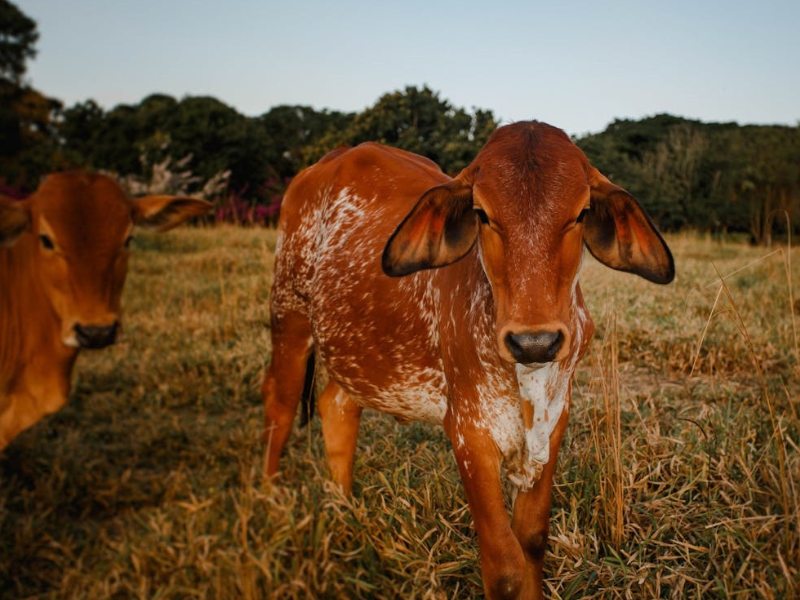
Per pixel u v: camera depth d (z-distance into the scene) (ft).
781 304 22.08
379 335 9.75
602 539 9.50
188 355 18.43
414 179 10.89
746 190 55.52
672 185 60.49
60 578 9.81
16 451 13.25
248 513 9.17
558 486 10.27
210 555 8.84
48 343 11.50
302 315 12.59
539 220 6.59
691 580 8.29
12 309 11.30
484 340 7.78
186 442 14.28
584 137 62.49
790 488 9.26
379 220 10.46
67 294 10.87
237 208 57.06
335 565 8.77
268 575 8.24
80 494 12.13
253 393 16.79
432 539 9.57
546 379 7.55
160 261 32.86
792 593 7.58
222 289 23.59
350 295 10.25
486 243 7.01
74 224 10.68
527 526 8.33
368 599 8.79
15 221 10.90
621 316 20.40
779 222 52.49
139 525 11.12
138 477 12.93
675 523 9.32
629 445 11.14
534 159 6.84
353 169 11.66
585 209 6.83
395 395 9.85
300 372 12.81
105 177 11.32
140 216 11.85
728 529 8.70
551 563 9.21
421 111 51.83
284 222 13.15
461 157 50.11
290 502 9.54
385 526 9.32
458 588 8.85
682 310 20.92
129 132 83.15
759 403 12.94
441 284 8.80
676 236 52.29
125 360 18.47
